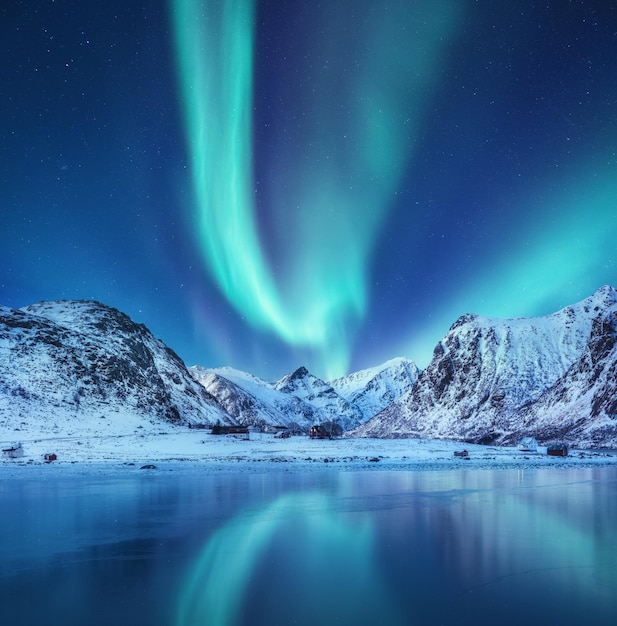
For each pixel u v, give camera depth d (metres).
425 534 18.70
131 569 14.21
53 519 22.31
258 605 11.23
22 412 104.75
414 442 109.94
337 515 23.19
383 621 10.27
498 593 11.95
